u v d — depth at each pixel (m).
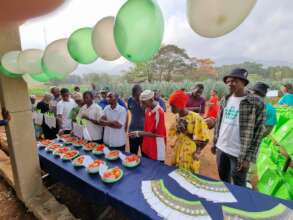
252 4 0.63
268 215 0.91
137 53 0.86
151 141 1.94
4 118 1.75
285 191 1.54
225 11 0.63
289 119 1.91
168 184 1.22
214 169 3.01
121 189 1.19
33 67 1.47
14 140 1.80
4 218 1.87
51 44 1.30
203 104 3.27
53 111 3.46
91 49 1.16
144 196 1.10
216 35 0.74
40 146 2.20
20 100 1.81
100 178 1.36
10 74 1.61
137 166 1.52
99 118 2.35
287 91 4.33
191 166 1.49
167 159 3.23
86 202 2.04
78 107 2.61
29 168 1.93
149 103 1.87
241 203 1.01
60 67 1.34
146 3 0.75
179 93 1.50
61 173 1.61
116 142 2.25
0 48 1.61
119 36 0.82
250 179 2.41
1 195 2.26
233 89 1.62
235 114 1.62
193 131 1.48
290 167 1.74
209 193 1.11
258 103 1.48
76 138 2.35
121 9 0.79
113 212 1.86
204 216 0.92
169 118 5.52
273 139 2.04
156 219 0.90
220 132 1.80
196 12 0.67
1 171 2.66
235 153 1.64
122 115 2.23
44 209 1.77
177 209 0.97
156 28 0.79
